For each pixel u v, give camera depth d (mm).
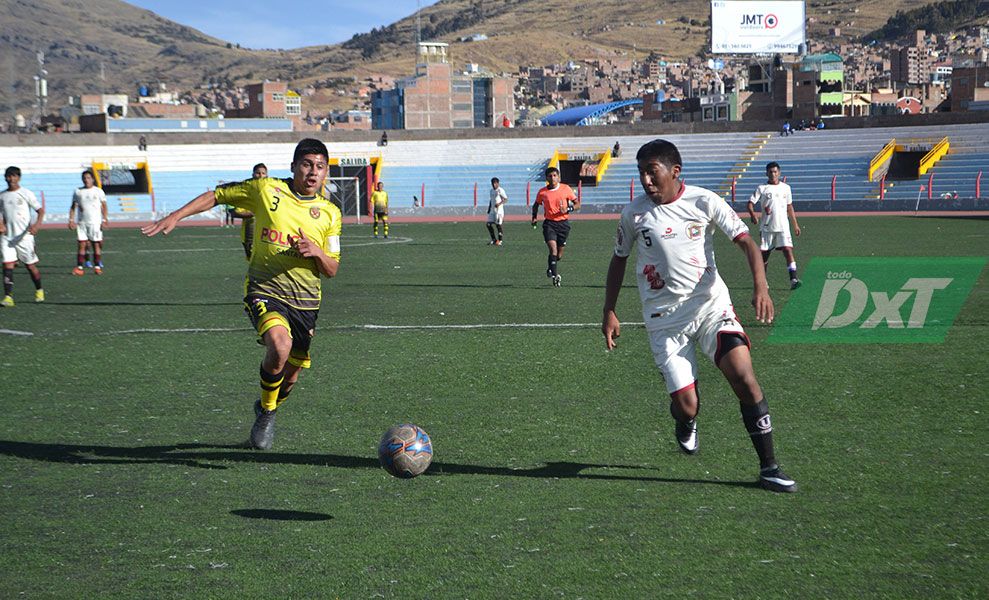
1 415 7332
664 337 5453
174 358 9844
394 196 57250
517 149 59469
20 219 14930
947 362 9086
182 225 46219
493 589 3941
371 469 5793
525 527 4688
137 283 18484
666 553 4332
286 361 6410
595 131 59750
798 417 6980
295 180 6156
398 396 7875
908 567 4168
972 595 3879
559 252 16828
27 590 3973
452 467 5801
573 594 3887
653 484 5410
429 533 4613
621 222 5520
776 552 4340
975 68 78625
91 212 20672
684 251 5293
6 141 53750
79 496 5270
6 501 5180
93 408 7590
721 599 3844
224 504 5109
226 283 18406
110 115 93625
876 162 52250
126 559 4312
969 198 45750
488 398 7766
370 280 18281
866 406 7312
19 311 14055
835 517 4816
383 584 4004
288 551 4391
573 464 5844
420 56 117312
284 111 102812
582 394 7895
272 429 6348
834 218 41000
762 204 16141
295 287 6230
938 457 5906
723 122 58812
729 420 6980
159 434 6746
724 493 5227
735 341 5270
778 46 69750
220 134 58125
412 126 115312
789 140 56906
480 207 53875
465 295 15547
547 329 11570
